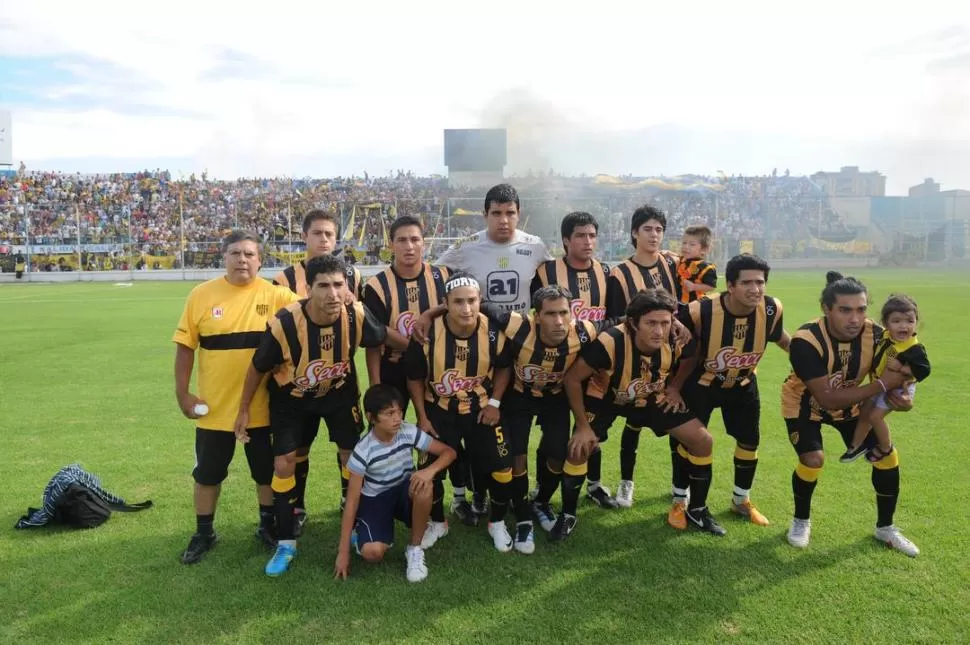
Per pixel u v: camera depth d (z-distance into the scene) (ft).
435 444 12.61
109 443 19.93
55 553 12.73
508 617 10.34
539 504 14.64
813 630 9.90
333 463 18.37
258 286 13.16
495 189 15.24
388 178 148.87
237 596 11.09
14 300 69.46
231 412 12.60
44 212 117.19
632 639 9.72
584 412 13.47
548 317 12.42
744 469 14.19
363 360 34.78
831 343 12.44
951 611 10.36
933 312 50.16
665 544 13.01
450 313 12.64
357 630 10.03
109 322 50.24
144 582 11.60
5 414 23.27
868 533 13.24
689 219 121.49
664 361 13.12
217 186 133.69
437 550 12.96
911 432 19.85
